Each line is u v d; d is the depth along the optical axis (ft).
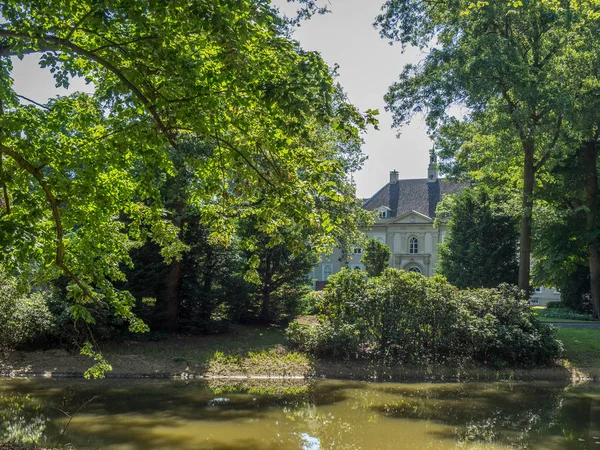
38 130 29.78
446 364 62.90
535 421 40.37
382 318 64.54
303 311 94.84
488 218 108.27
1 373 55.21
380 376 59.11
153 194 30.19
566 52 74.33
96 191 30.14
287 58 25.96
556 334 70.18
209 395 48.32
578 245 102.99
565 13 69.41
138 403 44.47
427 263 205.16
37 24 26.71
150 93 26.61
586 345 70.69
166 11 23.35
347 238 88.38
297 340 66.54
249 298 80.59
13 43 25.70
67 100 32.42
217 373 58.49
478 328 63.72
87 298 32.96
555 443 34.68
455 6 74.18
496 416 41.88
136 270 69.77
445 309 64.64
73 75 28.43
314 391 51.19
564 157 80.89
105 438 34.30
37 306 59.98
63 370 57.11
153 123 28.19
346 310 65.31
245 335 76.43
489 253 107.24
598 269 102.12
